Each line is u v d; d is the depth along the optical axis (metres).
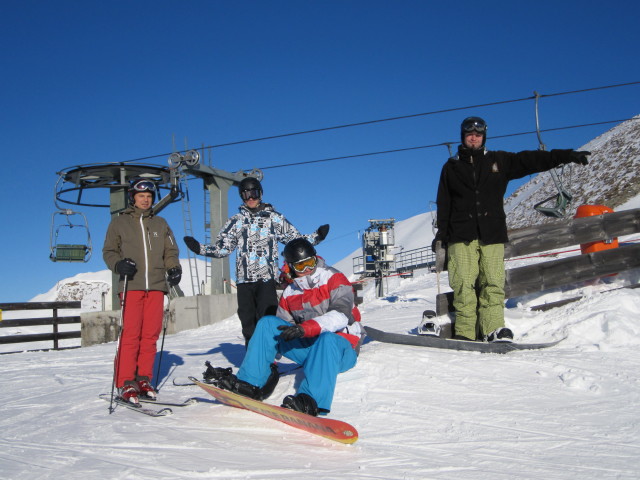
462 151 5.32
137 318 4.45
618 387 4.13
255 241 5.16
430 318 5.73
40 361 7.88
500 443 3.21
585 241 6.30
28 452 3.13
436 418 3.64
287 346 4.14
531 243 6.19
